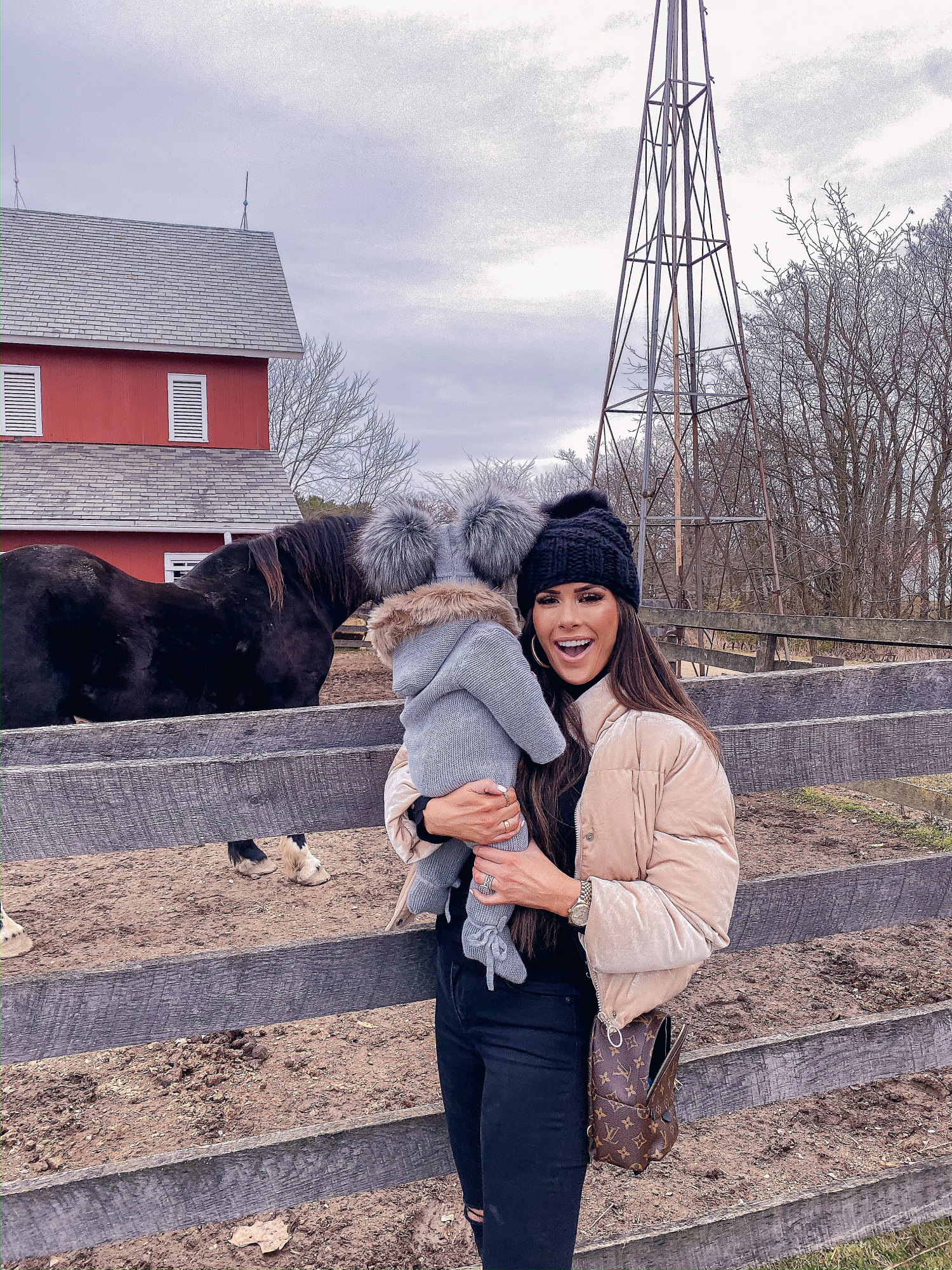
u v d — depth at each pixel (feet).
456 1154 4.86
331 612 15.28
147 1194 5.02
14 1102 8.93
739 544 50.47
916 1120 8.53
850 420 44.16
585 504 4.99
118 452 48.88
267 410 52.54
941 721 6.69
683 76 32.24
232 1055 9.86
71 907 13.87
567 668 4.54
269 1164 5.24
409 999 5.60
